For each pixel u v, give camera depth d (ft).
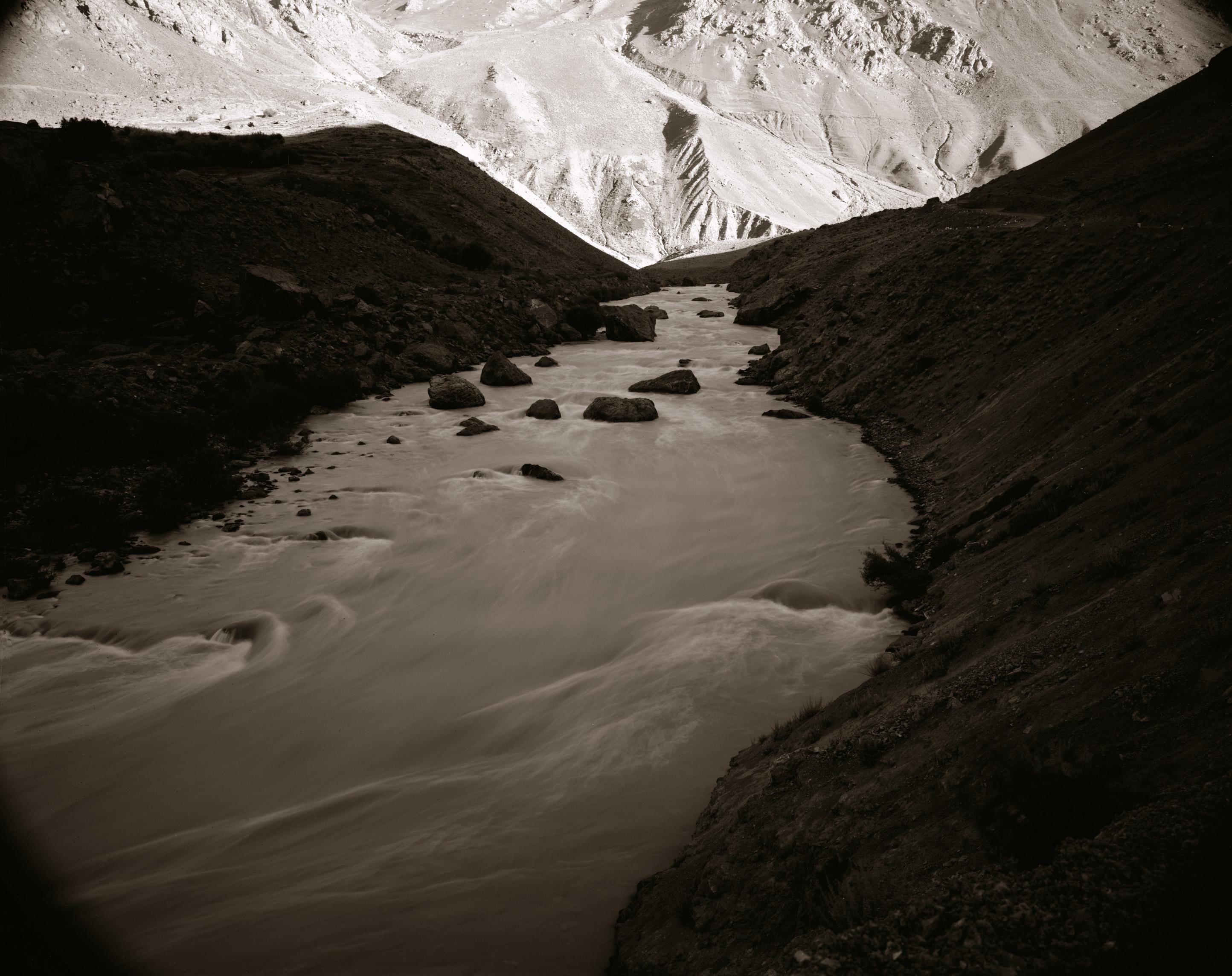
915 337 99.19
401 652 45.11
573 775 31.50
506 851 26.84
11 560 56.80
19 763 35.24
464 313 143.64
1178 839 13.02
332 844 28.27
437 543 60.90
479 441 88.38
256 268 120.16
